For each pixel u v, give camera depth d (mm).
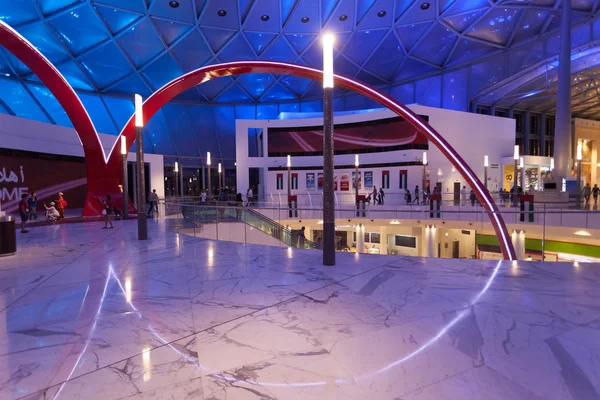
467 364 3221
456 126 34531
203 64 42781
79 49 36469
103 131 39969
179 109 48438
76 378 3027
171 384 2920
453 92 42812
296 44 41156
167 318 4469
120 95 43625
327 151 7395
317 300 5125
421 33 39188
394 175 32812
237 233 15945
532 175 39375
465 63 41875
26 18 30859
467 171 17641
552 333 3881
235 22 37156
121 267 7508
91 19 33312
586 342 3654
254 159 37656
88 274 6898
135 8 33625
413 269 7043
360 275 6590
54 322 4371
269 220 17438
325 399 2693
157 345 3686
